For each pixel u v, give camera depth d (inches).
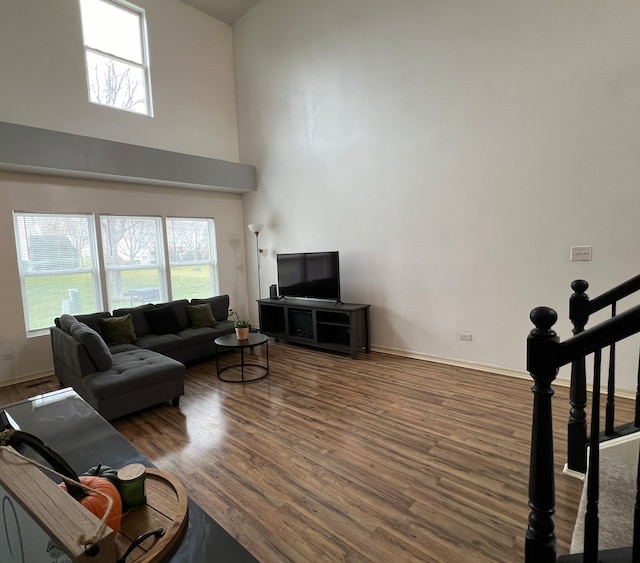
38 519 24.0
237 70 246.7
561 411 113.1
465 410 117.6
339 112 191.0
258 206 242.2
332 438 103.1
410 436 102.6
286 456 94.7
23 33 165.5
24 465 29.3
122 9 204.1
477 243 150.1
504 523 69.3
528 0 130.0
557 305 133.2
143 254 208.4
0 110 159.9
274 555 63.7
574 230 127.8
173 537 34.9
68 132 179.6
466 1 144.1
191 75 228.4
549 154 130.6
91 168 169.3
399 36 164.4
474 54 144.0
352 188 189.3
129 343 167.2
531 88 132.3
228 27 246.1
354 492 79.7
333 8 187.8
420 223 165.8
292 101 213.6
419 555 62.8
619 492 60.1
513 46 134.7
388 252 178.4
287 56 213.3
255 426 112.0
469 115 147.4
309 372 160.7
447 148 154.5
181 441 104.1
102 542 22.2
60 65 176.7
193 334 181.8
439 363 165.0
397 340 179.8
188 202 225.0
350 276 195.0
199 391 143.3
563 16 123.8
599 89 119.6
